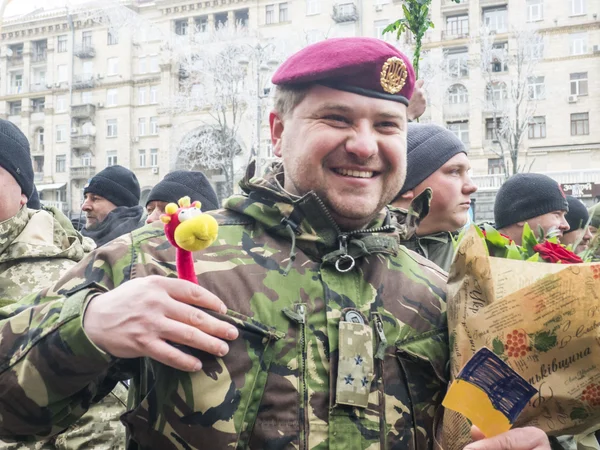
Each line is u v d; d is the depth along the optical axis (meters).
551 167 25.77
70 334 1.03
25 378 1.06
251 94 24.30
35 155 36.88
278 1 30.91
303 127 1.27
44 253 1.94
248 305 1.20
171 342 1.13
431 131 2.39
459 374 1.12
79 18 34.78
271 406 1.15
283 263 1.27
